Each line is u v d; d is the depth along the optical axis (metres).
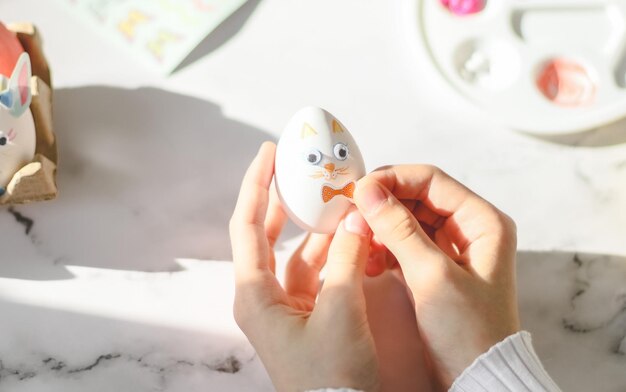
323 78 0.46
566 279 0.42
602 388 0.40
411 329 0.40
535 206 0.43
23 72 0.37
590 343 0.41
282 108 0.45
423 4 0.46
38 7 0.46
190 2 0.47
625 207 0.43
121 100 0.45
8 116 0.36
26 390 0.40
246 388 0.40
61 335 0.40
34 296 0.41
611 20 0.46
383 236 0.35
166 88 0.45
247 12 0.47
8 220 0.42
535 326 0.41
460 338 0.34
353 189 0.37
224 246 0.42
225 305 0.41
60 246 0.42
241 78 0.46
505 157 0.44
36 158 0.39
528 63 0.45
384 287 0.41
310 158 0.35
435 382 0.39
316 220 0.36
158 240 0.42
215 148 0.44
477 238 0.37
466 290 0.34
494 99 0.44
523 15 0.46
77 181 0.43
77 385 0.40
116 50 0.46
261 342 0.34
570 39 0.46
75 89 0.45
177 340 0.41
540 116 0.44
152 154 0.44
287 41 0.46
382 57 0.46
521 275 0.42
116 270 0.42
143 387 0.40
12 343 0.40
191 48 0.46
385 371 0.40
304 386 0.33
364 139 0.44
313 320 0.34
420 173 0.38
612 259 0.42
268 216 0.40
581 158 0.44
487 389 0.33
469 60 0.46
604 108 0.44
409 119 0.45
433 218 0.40
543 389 0.33
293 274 0.41
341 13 0.47
